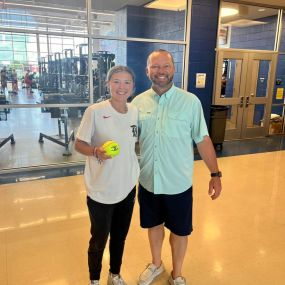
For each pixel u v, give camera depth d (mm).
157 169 1701
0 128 6398
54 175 4113
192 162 1752
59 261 2188
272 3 5961
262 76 6750
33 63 4371
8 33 4105
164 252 2320
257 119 6992
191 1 4883
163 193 1727
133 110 1665
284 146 6160
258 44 6926
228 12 6117
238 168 4578
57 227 2672
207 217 2922
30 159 4727
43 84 4492
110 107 1574
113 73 1527
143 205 1838
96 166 1600
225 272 2100
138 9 5117
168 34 5324
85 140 1546
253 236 2586
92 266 1747
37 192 3482
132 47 5102
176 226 1779
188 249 2363
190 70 5234
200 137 1682
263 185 3850
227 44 6578
